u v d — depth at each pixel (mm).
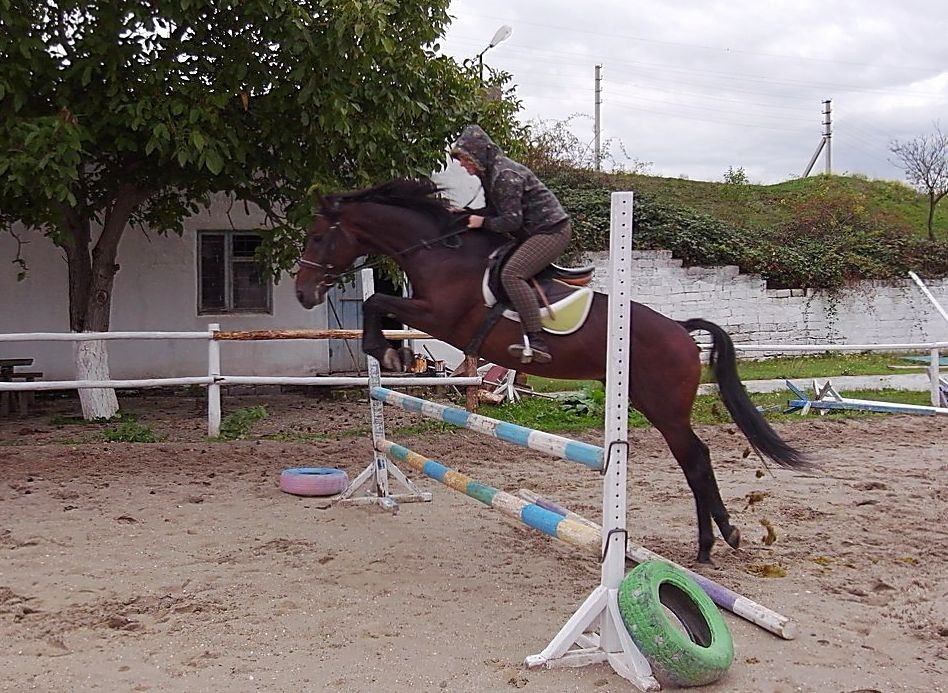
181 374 14242
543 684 4047
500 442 10336
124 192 11172
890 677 4188
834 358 19438
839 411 12844
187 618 4777
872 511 7449
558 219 5188
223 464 8898
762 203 25734
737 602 4875
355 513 7172
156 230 13922
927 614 5027
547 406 12398
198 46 9742
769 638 4652
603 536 4285
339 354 15117
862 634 4738
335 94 9383
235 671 4125
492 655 4367
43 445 9578
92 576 5445
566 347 5215
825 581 5598
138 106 9125
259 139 10484
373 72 9961
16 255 13609
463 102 11289
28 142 8523
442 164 11344
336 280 6012
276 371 14484
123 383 9539
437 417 6098
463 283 5336
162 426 11094
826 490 8258
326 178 10273
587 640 4418
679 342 5516
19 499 7367
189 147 9469
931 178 23641
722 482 8578
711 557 6090
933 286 20969
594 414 11938
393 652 4375
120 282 13977
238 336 9984
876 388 15359
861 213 23422
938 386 12969
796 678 4156
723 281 19234
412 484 7688
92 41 9188
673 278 18875
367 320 5578
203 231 14219
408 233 5559
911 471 9109
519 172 5191
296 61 9625
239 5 9406
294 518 6949
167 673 4098
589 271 5473
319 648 4406
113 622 4648
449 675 4117
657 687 3984
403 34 10242
